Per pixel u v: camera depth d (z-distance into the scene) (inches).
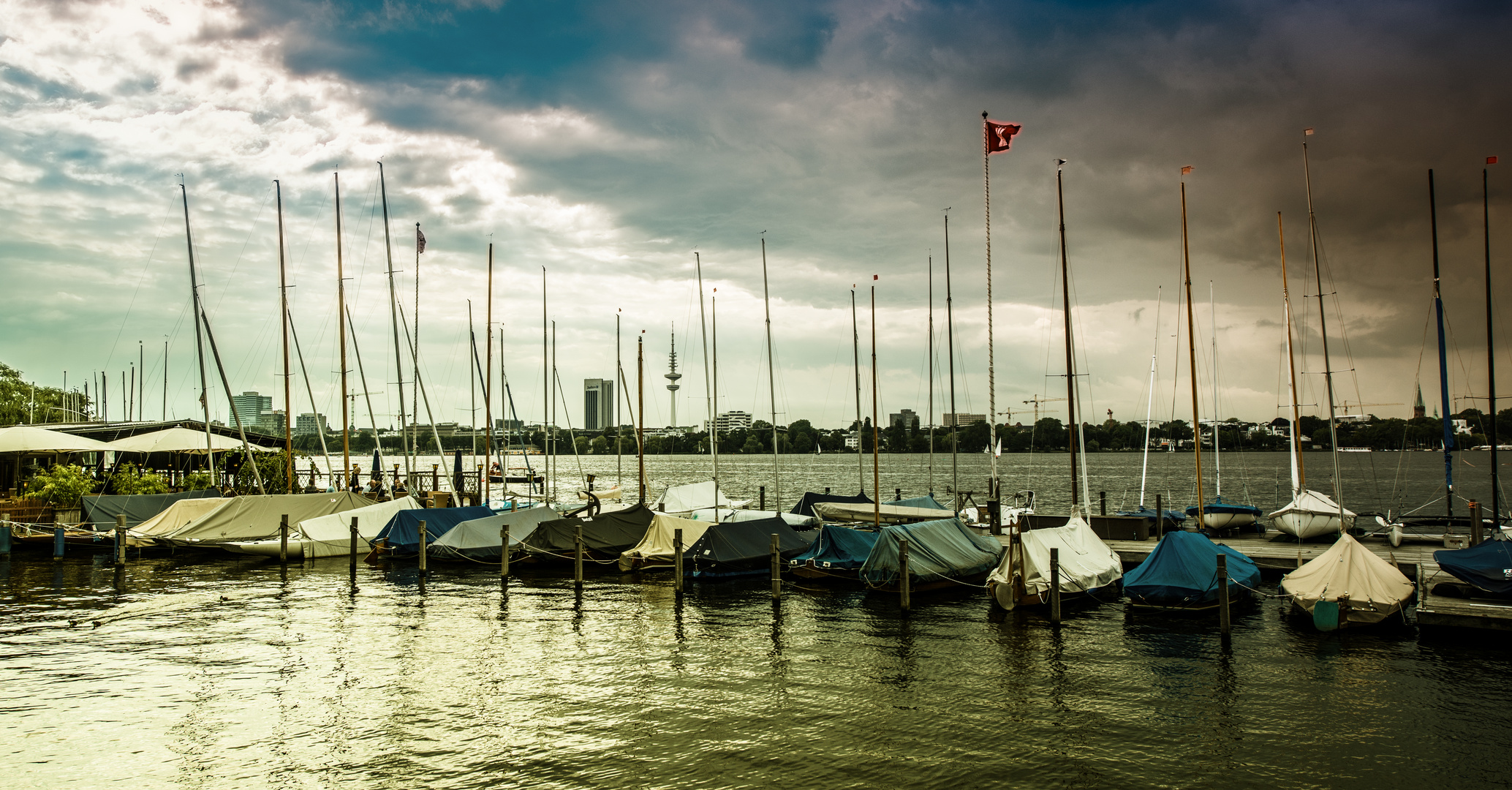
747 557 1454.2
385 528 1648.6
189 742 741.9
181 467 2369.6
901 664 957.2
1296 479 1779.0
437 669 950.4
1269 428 4837.6
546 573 1539.1
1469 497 3371.1
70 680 905.5
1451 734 743.7
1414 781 660.1
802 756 708.7
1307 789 648.4
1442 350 1594.5
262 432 2785.4
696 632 1106.1
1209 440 5201.8
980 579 1374.3
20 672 931.3
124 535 1581.0
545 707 828.0
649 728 771.4
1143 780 663.8
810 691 870.4
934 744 732.0
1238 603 1176.8
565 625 1149.7
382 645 1045.2
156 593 1354.6
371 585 1429.6
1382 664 930.1
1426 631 1040.2
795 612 1214.3
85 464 2372.0
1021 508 1978.3
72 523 1768.0
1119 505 3309.5
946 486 4557.1
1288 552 1460.4
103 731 765.9
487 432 2369.6
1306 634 1050.1
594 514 1961.1
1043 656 980.6
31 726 775.1
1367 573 1063.0
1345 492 3809.1
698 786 654.5
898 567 1272.1
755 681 901.8
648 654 1005.8
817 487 4719.5
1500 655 955.3
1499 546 1069.8
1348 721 773.9
